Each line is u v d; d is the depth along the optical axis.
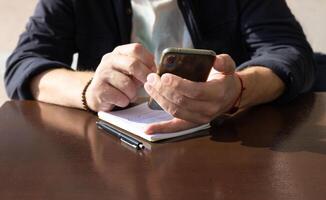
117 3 1.28
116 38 1.30
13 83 1.09
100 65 0.88
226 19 1.31
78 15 1.27
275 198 0.56
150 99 0.88
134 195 0.57
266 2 1.27
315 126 0.84
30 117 0.93
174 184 0.60
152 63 0.83
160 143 0.76
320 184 0.59
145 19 1.31
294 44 1.18
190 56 0.75
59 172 0.65
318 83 1.30
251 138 0.78
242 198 0.56
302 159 0.68
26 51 1.18
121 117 0.86
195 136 0.79
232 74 0.84
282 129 0.82
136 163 0.68
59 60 1.24
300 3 1.87
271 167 0.65
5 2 1.88
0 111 0.98
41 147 0.76
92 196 0.57
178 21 1.33
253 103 0.96
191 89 0.76
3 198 0.58
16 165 0.68
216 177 0.62
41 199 0.57
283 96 1.01
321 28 1.87
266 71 1.01
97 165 0.67
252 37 1.27
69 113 0.95
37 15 1.26
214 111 0.81
